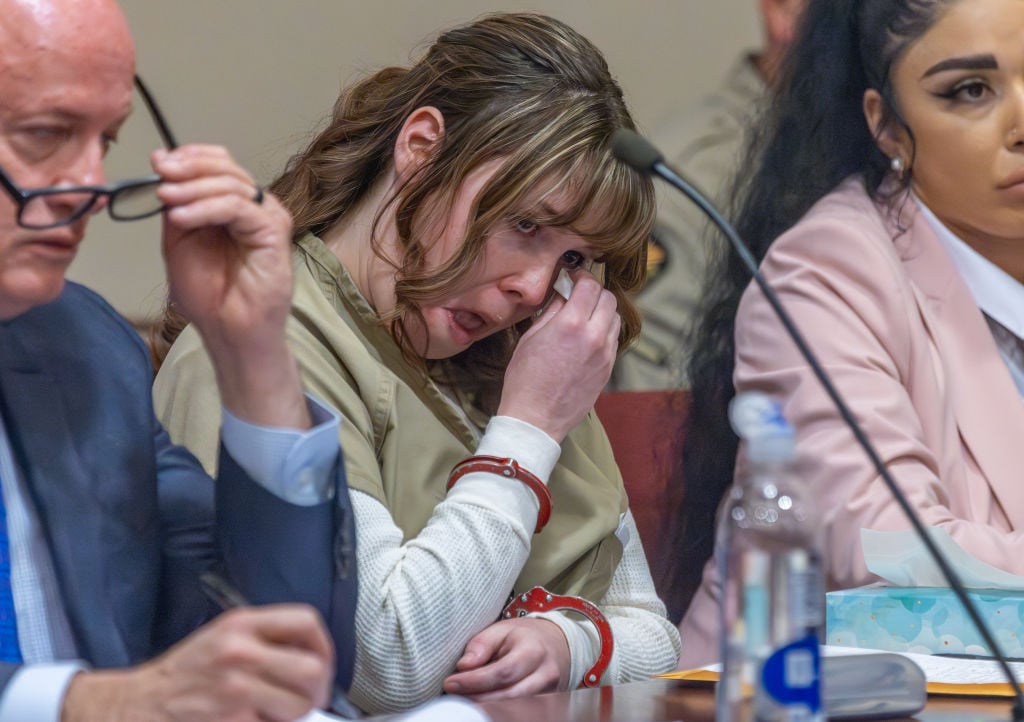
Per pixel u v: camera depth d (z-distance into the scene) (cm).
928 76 973
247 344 465
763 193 1050
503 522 595
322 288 655
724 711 381
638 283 689
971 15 959
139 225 1064
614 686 525
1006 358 954
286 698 336
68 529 464
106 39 414
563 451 721
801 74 1034
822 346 870
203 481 529
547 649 597
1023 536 805
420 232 634
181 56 1105
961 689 503
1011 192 953
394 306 655
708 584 996
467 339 654
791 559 373
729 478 1008
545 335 641
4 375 471
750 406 387
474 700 575
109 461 479
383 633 564
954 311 930
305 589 470
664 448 1020
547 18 673
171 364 620
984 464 888
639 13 1136
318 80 1135
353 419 624
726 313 1044
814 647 368
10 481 467
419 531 628
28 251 414
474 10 1170
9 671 368
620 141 466
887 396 846
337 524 483
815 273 905
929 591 618
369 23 1149
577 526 695
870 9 994
